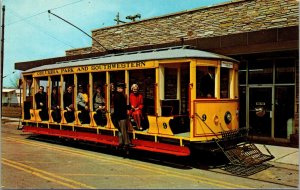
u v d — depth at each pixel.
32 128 15.01
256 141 13.23
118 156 10.78
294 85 12.48
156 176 8.13
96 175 8.16
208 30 14.70
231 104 10.01
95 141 11.64
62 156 10.73
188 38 15.39
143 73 10.61
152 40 17.00
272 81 13.10
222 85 10.10
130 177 7.98
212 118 9.37
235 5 13.82
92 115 11.78
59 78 13.66
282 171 8.87
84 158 10.41
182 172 8.60
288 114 12.67
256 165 9.26
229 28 13.98
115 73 11.23
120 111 10.24
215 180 7.83
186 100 10.69
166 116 9.52
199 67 9.84
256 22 13.17
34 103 14.91
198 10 15.07
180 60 9.27
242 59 13.88
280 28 10.87
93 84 11.88
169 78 10.20
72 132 12.81
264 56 13.25
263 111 13.37
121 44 18.62
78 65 12.37
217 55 9.96
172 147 9.37
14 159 10.12
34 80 15.02
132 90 10.41
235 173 8.55
